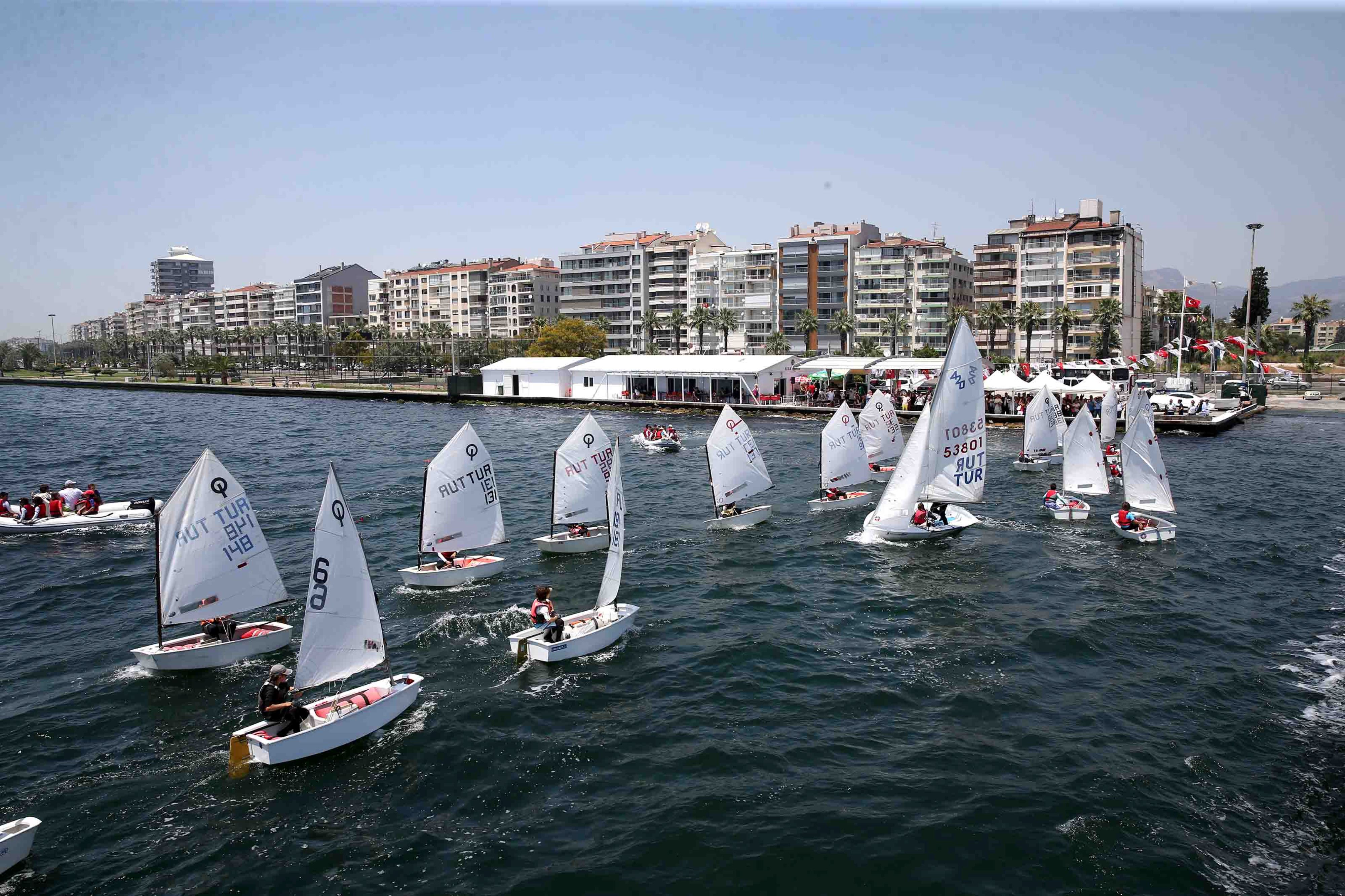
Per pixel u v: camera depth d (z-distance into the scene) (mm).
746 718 24047
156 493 57875
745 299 192375
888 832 18641
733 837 18578
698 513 49969
